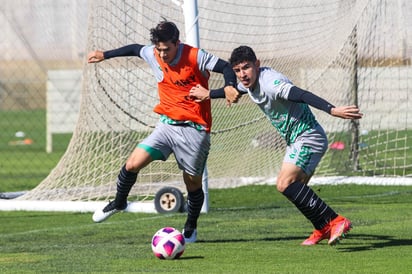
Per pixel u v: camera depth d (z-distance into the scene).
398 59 50.16
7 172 54.88
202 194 26.61
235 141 42.84
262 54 39.72
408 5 48.78
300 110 24.22
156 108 25.59
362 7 44.69
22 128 90.12
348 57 47.16
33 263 23.45
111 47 35.22
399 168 48.75
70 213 36.25
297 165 24.44
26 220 34.34
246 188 44.56
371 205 36.84
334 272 21.22
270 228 30.20
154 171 38.00
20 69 107.31
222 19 37.41
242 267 22.16
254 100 24.27
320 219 24.89
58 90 81.12
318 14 43.25
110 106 36.41
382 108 53.53
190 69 24.84
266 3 39.59
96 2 34.97
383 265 22.16
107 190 37.47
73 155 37.78
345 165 48.31
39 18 78.06
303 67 44.09
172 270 21.86
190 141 25.30
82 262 23.42
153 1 35.12
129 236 29.12
